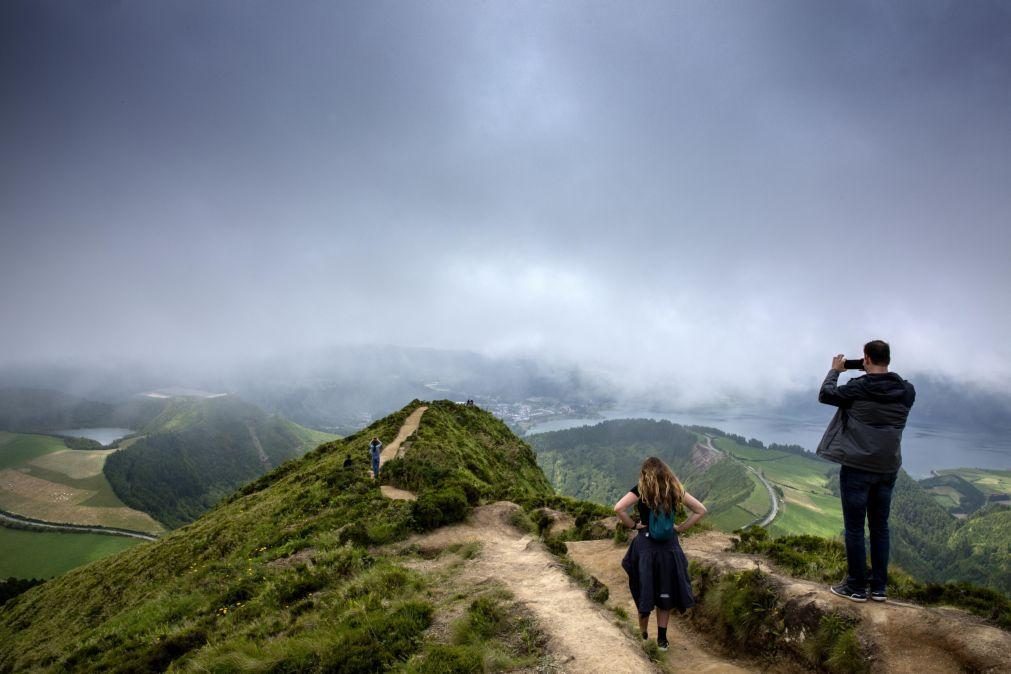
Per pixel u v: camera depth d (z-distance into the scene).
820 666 6.71
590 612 7.97
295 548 16.42
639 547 7.61
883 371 6.77
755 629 7.72
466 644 7.53
